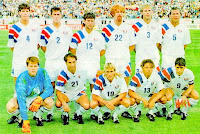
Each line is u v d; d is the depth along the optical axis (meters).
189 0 40.25
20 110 5.08
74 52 6.25
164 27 6.79
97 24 28.73
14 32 5.89
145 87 5.62
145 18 6.63
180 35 6.75
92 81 6.17
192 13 37.91
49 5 39.34
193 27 28.34
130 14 37.25
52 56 6.18
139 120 5.71
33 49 6.05
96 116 5.77
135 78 5.55
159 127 5.34
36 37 6.09
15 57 6.01
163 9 39.31
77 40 6.15
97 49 6.24
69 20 28.09
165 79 5.74
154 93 5.85
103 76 5.43
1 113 6.16
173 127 5.34
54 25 6.17
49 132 5.10
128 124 5.50
